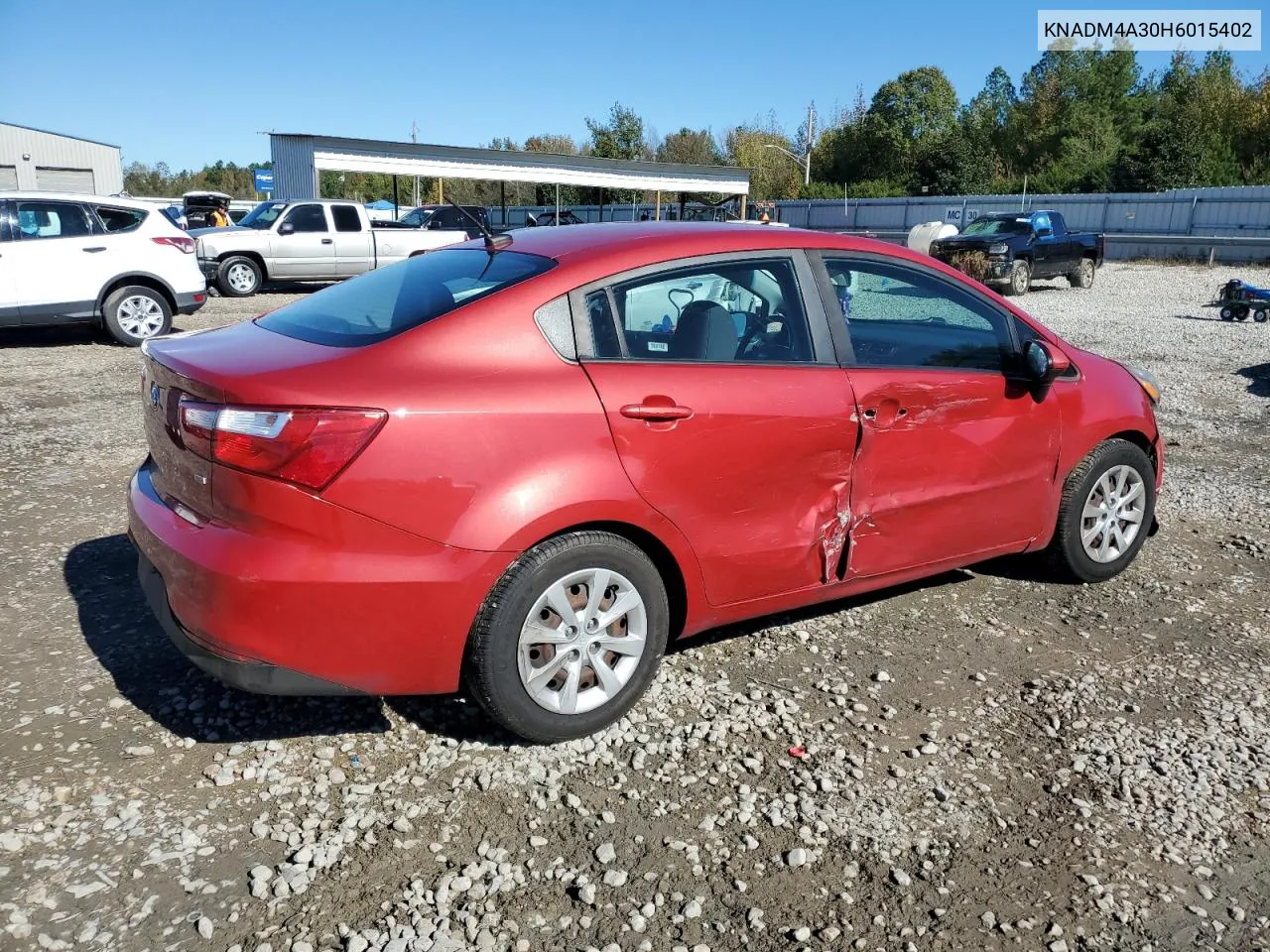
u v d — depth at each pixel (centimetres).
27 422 752
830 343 363
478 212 420
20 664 358
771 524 346
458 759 311
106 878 252
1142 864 270
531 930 240
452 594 286
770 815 286
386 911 244
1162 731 337
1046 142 5897
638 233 350
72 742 311
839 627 413
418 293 332
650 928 242
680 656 383
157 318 1183
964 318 406
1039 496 429
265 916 241
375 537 277
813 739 327
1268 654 395
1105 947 240
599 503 302
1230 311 1509
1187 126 4459
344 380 279
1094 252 2247
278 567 270
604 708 321
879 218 4275
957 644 400
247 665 277
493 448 288
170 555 286
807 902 253
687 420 320
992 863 270
